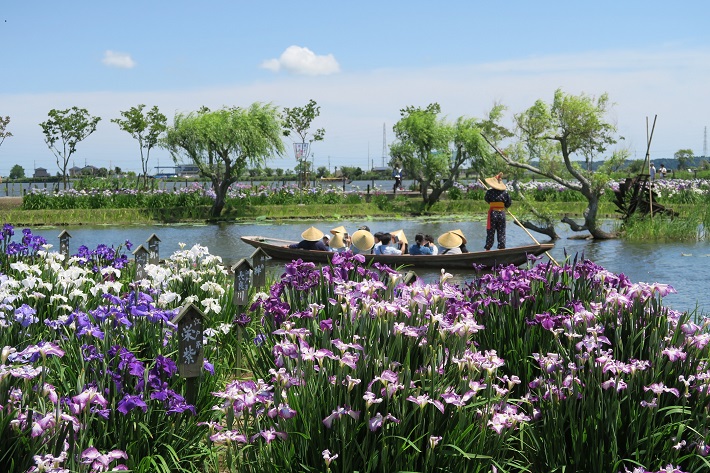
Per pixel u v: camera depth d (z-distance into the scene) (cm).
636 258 2161
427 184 4247
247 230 3216
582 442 511
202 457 547
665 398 542
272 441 489
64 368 578
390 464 465
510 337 673
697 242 2609
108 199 3931
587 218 2784
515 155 2880
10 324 640
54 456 414
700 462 511
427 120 4184
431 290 626
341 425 462
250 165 3847
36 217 3572
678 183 4553
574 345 602
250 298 984
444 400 496
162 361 524
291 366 530
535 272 736
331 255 1875
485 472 496
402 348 562
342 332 580
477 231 3147
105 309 610
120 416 493
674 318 680
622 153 2802
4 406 430
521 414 518
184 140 3784
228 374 775
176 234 3022
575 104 2681
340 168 10694
